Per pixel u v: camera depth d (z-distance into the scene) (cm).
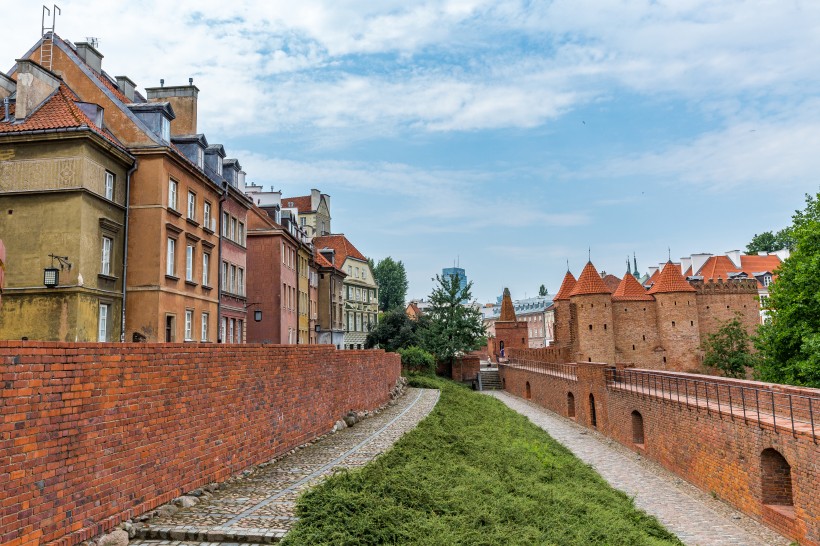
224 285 3522
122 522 971
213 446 1312
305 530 965
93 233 2372
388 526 1030
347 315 7581
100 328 2448
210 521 1034
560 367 5238
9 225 2300
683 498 2134
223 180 3506
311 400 2039
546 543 1158
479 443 2256
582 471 2327
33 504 786
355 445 1955
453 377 7425
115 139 2603
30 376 789
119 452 978
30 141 2305
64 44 2769
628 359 6156
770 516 1756
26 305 2266
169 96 3319
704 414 2216
